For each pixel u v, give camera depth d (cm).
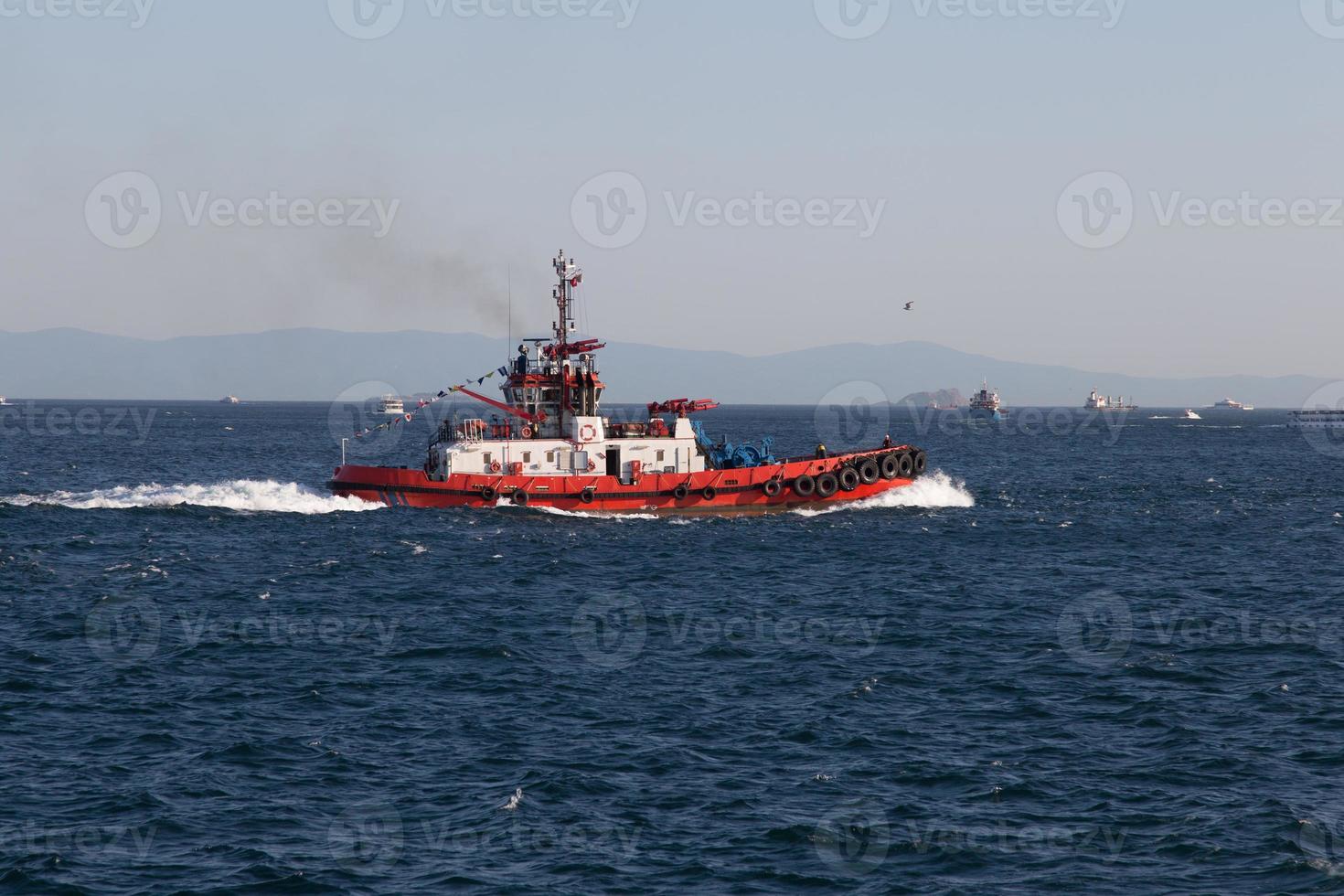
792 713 12431
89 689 12925
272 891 8594
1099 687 13488
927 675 13950
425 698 12862
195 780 10481
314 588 18588
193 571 19862
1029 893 8669
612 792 10325
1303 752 11356
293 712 12306
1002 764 11031
